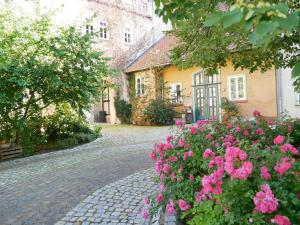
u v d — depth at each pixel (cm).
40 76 1175
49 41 1229
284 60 734
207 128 521
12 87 1157
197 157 419
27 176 853
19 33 1230
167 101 2272
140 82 2500
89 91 1274
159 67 2342
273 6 168
